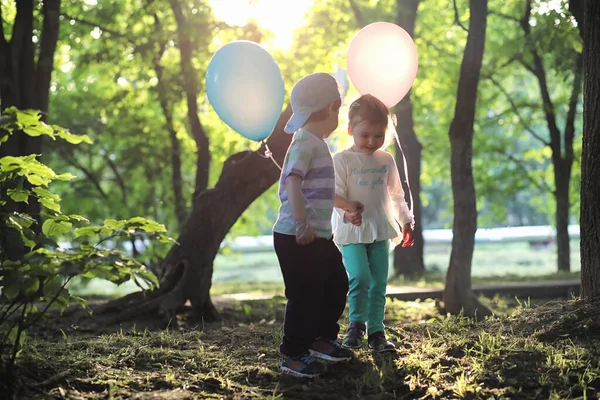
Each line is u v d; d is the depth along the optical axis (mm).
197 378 4316
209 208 7484
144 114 16562
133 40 12742
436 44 15828
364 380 4258
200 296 7438
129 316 7098
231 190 7531
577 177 18594
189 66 11148
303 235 4043
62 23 13781
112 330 6723
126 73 14547
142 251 15562
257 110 5148
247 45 5242
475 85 8297
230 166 7625
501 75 16828
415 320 7844
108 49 13383
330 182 4297
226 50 5230
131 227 4312
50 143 16203
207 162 11438
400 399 4078
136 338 5477
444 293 8445
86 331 6660
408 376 4332
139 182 17078
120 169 17984
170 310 7180
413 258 14906
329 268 4332
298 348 4336
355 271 4863
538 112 17656
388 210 4984
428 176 19109
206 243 7469
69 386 4105
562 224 15969
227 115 5203
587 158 5320
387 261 4992
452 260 8391
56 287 4156
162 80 12477
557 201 16031
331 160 4340
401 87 5656
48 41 8727
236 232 18938
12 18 11891
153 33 12148
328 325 4445
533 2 12875
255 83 5113
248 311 8172
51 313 7047
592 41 5285
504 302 9945
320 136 4363
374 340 4883
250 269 28188
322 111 4332
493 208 19109
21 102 8461
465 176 8375
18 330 4047
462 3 14641
